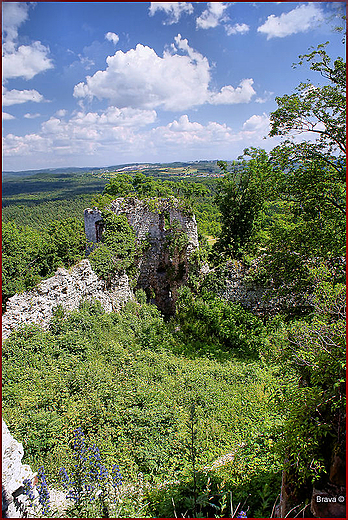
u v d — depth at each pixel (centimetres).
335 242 1139
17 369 973
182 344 1488
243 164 2098
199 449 750
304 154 1214
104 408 805
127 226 2158
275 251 1336
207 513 542
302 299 1304
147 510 569
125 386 928
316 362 478
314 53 1105
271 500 540
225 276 1764
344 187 1181
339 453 401
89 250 2330
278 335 1370
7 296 2127
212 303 1681
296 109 1139
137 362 1131
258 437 751
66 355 1101
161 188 2570
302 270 1221
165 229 2269
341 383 435
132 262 2134
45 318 1300
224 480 626
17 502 504
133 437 762
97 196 2433
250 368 1166
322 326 518
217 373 1140
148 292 2369
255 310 1670
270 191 1344
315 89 1144
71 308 1437
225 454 733
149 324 1605
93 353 1147
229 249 2222
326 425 414
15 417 760
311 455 417
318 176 1199
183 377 1084
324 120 1130
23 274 2309
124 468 678
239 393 999
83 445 639
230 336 1532
